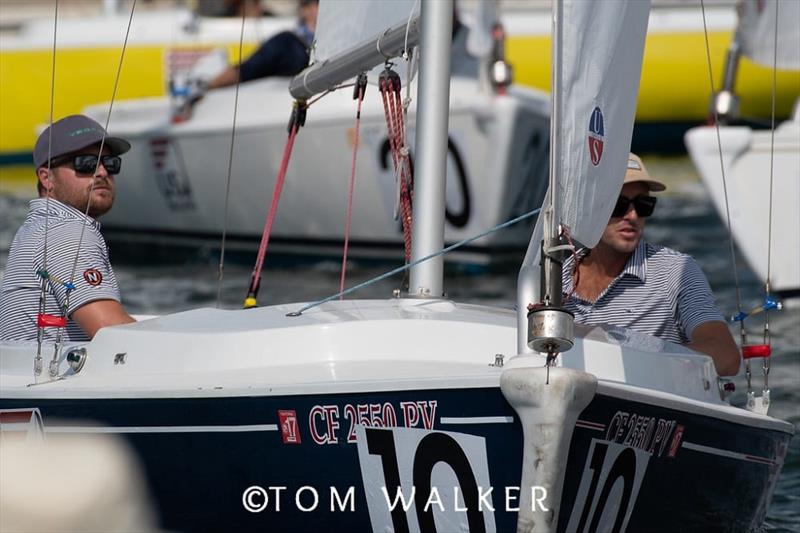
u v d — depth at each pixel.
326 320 13.83
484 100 34.72
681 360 14.26
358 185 36.75
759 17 24.98
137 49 50.78
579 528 12.72
